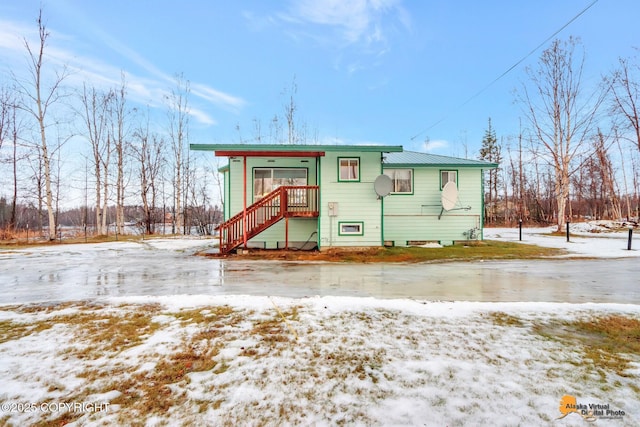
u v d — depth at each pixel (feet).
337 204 38.86
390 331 12.84
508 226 112.47
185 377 9.39
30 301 17.25
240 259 34.94
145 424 7.39
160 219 109.19
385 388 8.86
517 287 20.95
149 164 96.89
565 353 11.05
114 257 37.24
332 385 8.99
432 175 46.42
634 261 32.32
